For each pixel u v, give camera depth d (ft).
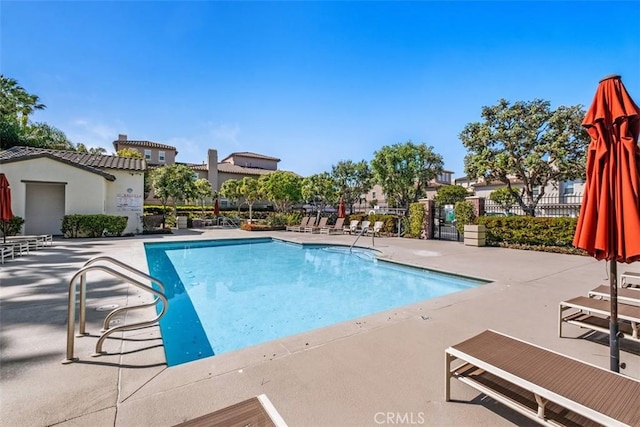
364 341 11.27
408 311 14.66
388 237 54.70
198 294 23.20
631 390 6.26
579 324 11.78
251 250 44.86
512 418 7.24
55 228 50.44
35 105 86.58
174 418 6.95
